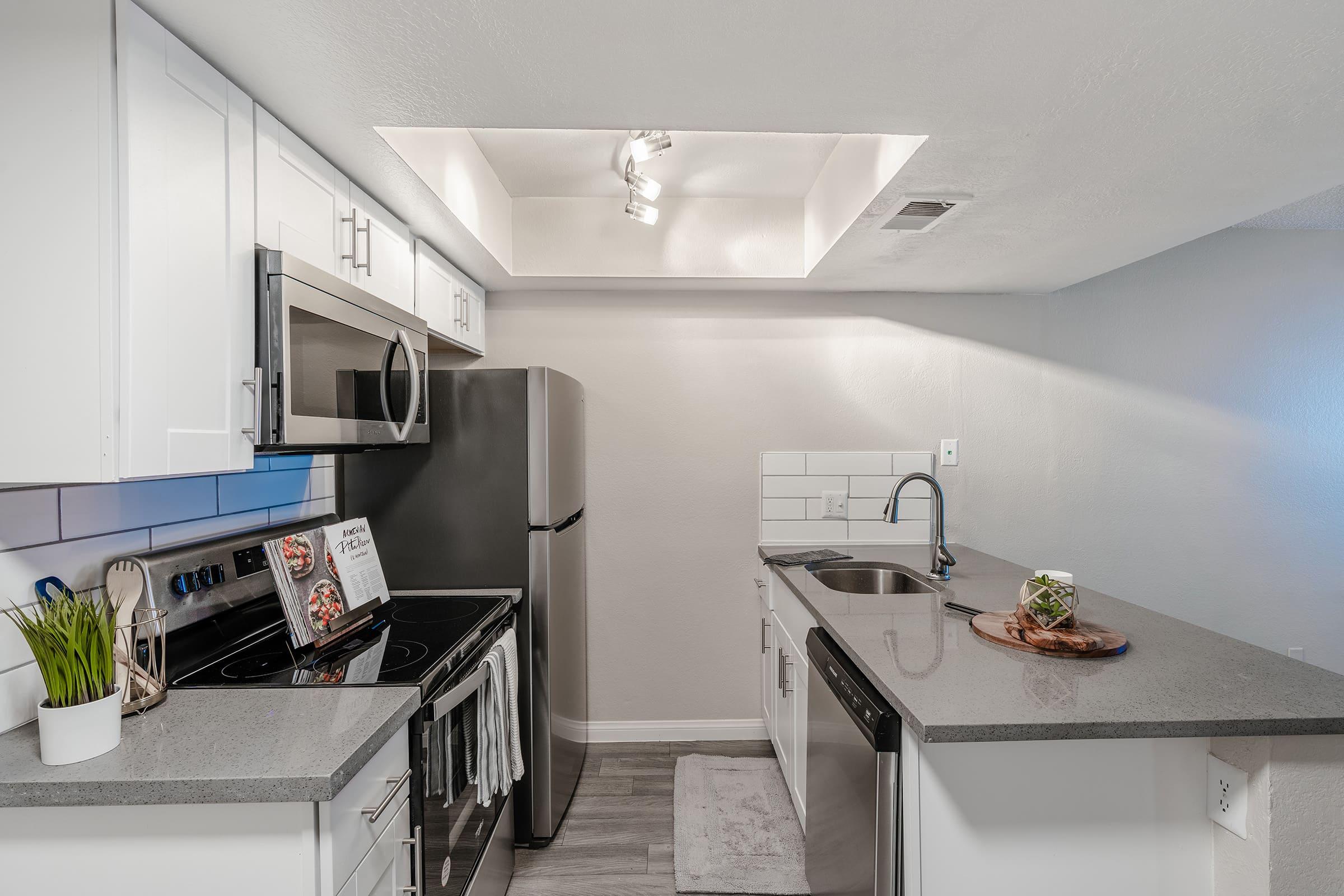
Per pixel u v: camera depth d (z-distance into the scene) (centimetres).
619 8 109
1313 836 116
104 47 100
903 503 303
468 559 223
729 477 303
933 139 154
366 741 109
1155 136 152
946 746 122
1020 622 162
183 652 144
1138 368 305
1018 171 171
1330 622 309
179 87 111
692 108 142
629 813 246
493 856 185
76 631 104
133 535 139
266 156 135
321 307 142
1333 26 111
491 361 300
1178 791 125
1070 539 306
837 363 303
